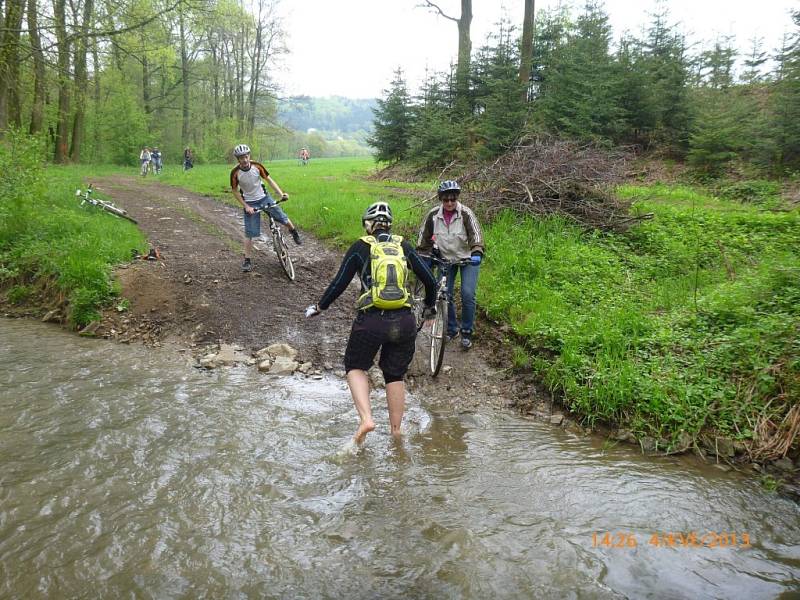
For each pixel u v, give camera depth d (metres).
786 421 4.40
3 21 15.72
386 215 4.16
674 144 17.33
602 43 19.03
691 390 4.80
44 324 7.21
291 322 6.96
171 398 5.06
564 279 7.42
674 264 8.05
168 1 16.72
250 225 8.09
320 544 3.17
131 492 3.59
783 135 13.87
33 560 2.96
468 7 22.91
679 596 2.86
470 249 5.95
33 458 3.94
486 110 17.17
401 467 4.05
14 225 9.20
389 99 22.38
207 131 44.19
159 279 7.82
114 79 34.69
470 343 6.19
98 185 16.97
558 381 5.29
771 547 3.30
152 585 2.82
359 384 4.13
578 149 10.22
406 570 2.98
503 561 3.08
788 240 8.47
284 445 4.28
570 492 3.82
